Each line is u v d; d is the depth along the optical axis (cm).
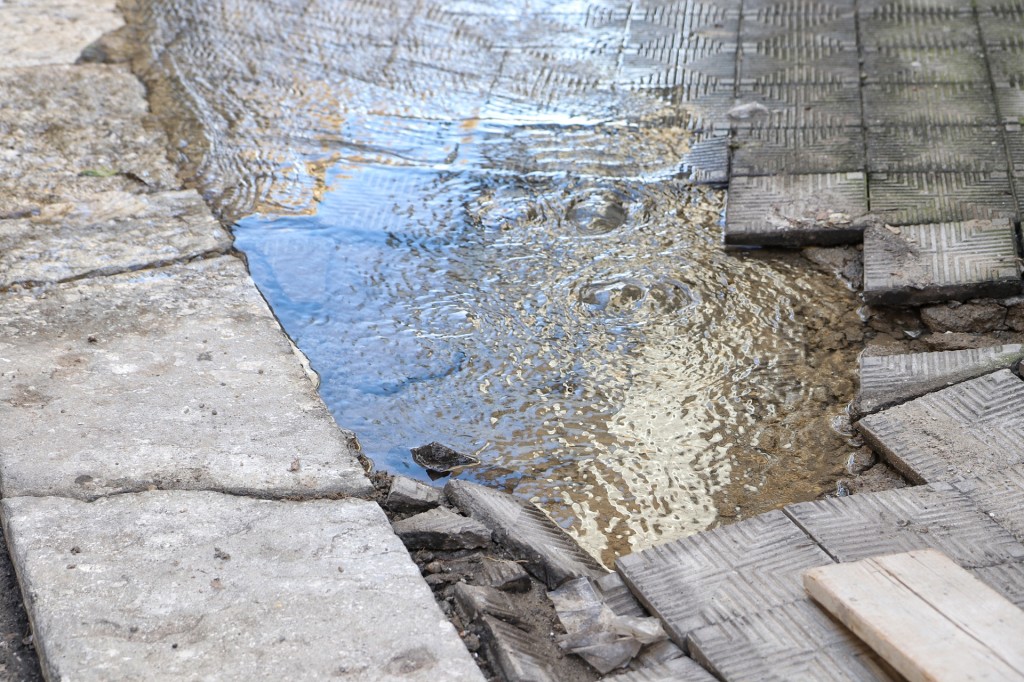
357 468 359
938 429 362
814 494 362
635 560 312
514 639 292
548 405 411
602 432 396
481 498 350
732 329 445
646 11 694
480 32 684
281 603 295
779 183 516
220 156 570
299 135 588
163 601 294
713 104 591
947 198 485
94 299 450
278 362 413
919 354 401
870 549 306
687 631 284
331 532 325
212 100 619
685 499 366
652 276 478
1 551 327
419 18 701
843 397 404
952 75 580
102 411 377
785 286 467
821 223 482
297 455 362
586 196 532
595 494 369
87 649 277
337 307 465
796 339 437
